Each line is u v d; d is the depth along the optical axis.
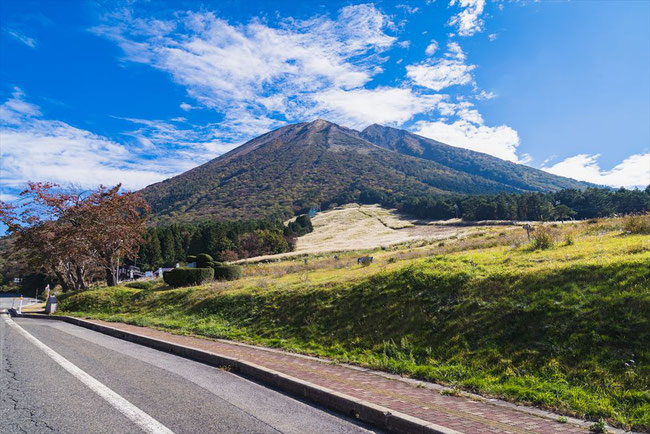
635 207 89.00
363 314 10.63
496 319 8.23
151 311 18.23
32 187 27.08
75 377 6.57
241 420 4.69
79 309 22.00
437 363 7.55
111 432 4.21
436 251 23.88
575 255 11.06
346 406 5.21
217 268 25.48
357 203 176.62
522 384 6.14
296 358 8.52
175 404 5.21
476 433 4.22
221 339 11.42
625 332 6.52
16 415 4.70
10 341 10.65
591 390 5.68
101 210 28.16
